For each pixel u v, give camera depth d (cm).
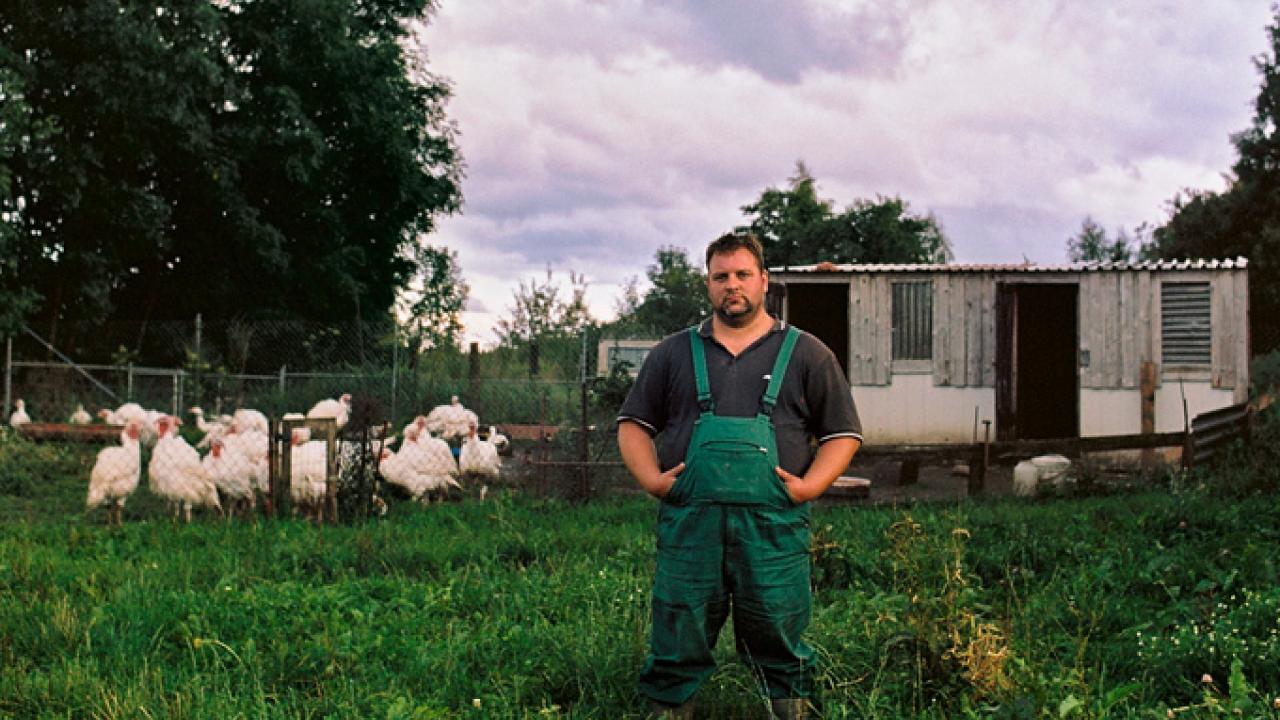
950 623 436
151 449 1645
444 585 669
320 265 2683
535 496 1193
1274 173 3700
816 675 417
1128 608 577
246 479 1061
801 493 355
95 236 2291
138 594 603
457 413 1683
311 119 2761
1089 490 1155
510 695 441
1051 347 2077
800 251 4350
